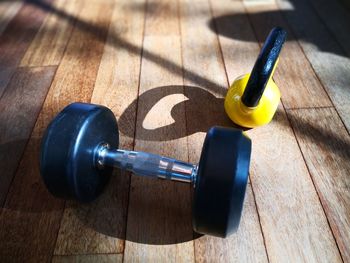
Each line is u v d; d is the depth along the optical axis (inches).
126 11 28.3
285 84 21.1
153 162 13.8
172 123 19.1
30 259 14.1
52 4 29.8
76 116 13.0
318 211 15.1
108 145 14.9
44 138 12.7
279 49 14.4
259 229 14.6
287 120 19.0
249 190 15.9
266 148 17.6
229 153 11.3
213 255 13.9
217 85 21.3
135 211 15.4
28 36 26.3
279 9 27.5
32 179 16.8
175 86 21.3
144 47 24.5
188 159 17.3
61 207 15.6
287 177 16.4
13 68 23.5
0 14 28.8
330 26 25.4
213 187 11.1
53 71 23.0
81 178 13.1
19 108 20.6
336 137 18.0
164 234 14.6
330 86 20.9
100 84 21.7
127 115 19.6
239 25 26.0
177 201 15.7
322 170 16.6
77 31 26.4
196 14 27.5
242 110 16.5
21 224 15.2
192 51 24.0
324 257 13.7
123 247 14.3
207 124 18.9
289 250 14.0
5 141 18.7
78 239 14.6
